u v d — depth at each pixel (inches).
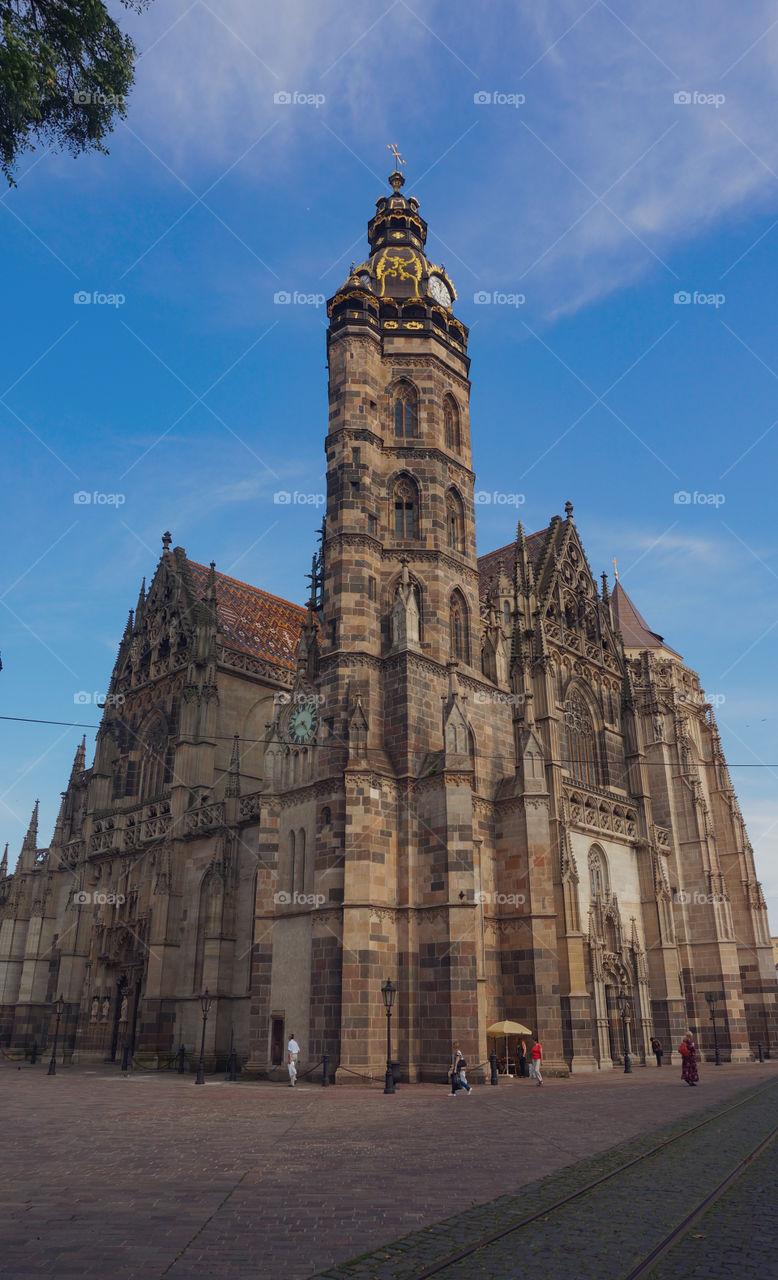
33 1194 676.1
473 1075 1791.3
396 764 2084.2
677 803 3159.5
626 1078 1969.7
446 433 2559.1
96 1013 2733.8
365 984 1851.6
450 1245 530.3
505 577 2694.4
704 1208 632.4
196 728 2741.1
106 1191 687.7
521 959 2094.0
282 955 2034.9
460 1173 768.3
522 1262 496.7
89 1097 1533.0
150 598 3297.2
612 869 2527.1
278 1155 868.6
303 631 2357.3
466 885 1916.8
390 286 2650.1
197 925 2465.6
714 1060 2834.6
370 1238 549.0
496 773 2331.4
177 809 2628.0
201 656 2822.3
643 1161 829.2
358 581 2223.2
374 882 1934.1
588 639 2955.2
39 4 807.7
